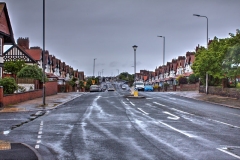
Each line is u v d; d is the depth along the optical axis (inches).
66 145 424.2
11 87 1090.1
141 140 455.2
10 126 604.7
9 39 1446.9
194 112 850.8
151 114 794.8
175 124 618.8
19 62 1840.6
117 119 695.7
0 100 962.7
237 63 1250.0
